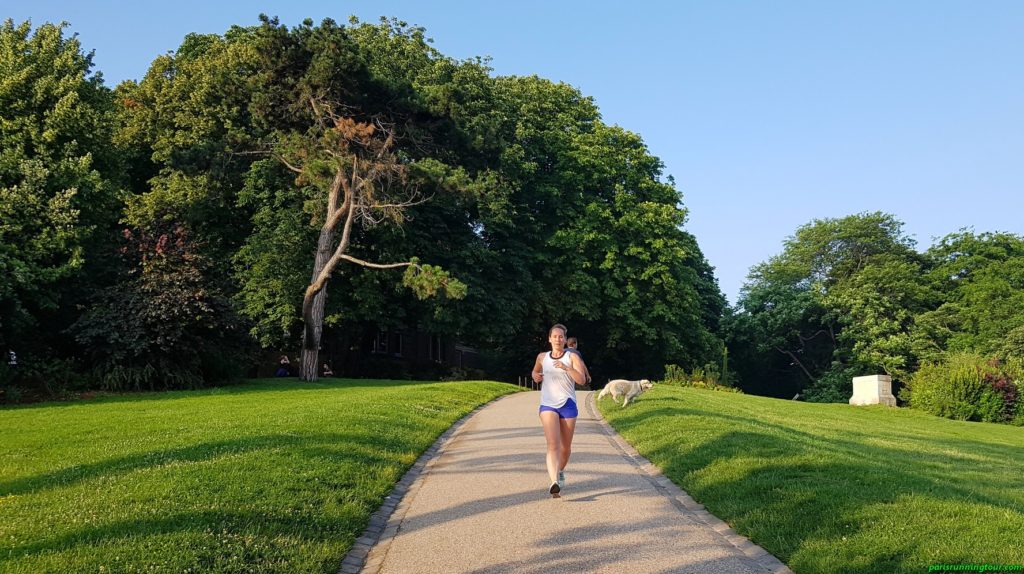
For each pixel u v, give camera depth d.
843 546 5.64
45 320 21.41
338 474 8.00
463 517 7.00
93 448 9.53
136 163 34.53
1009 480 10.29
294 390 20.69
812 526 6.21
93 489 7.00
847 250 56.84
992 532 5.65
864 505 6.48
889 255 53.81
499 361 48.16
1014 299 46.28
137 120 32.75
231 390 20.53
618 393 17.52
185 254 21.28
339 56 23.66
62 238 20.47
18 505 6.45
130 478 7.40
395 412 13.52
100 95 26.70
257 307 30.31
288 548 5.66
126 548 5.21
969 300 48.62
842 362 49.78
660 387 25.14
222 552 5.36
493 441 11.66
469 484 8.45
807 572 5.34
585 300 36.59
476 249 33.16
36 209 20.66
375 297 31.31
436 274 23.69
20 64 23.42
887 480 7.57
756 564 5.64
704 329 42.88
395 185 26.34
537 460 9.88
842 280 53.78
